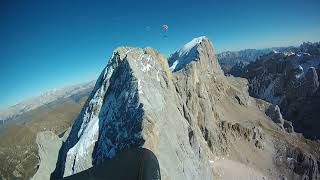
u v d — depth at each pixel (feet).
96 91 226.79
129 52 232.53
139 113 157.79
